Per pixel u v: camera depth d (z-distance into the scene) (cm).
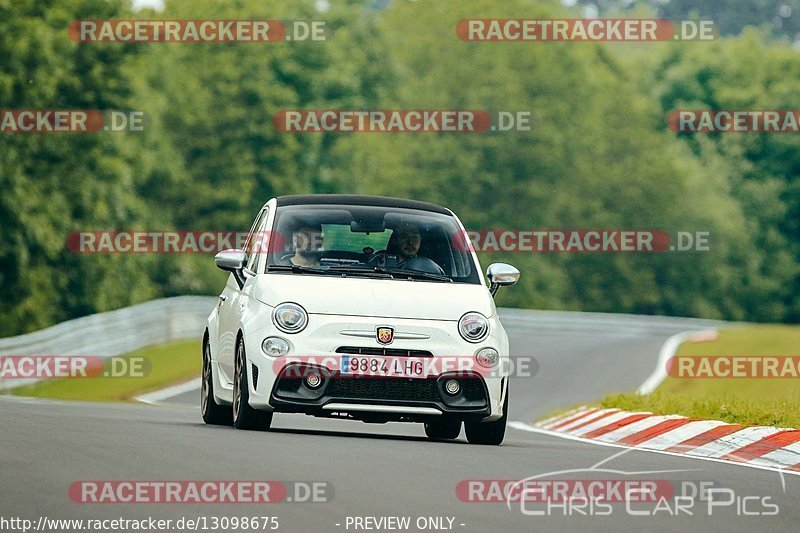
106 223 17712
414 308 3978
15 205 15738
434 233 4284
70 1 17450
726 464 3578
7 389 8731
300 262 4138
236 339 4109
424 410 3919
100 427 3750
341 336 3916
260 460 3050
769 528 2469
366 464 3081
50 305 16538
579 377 10344
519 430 5456
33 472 2742
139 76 18138
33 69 16500
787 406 4784
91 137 17062
